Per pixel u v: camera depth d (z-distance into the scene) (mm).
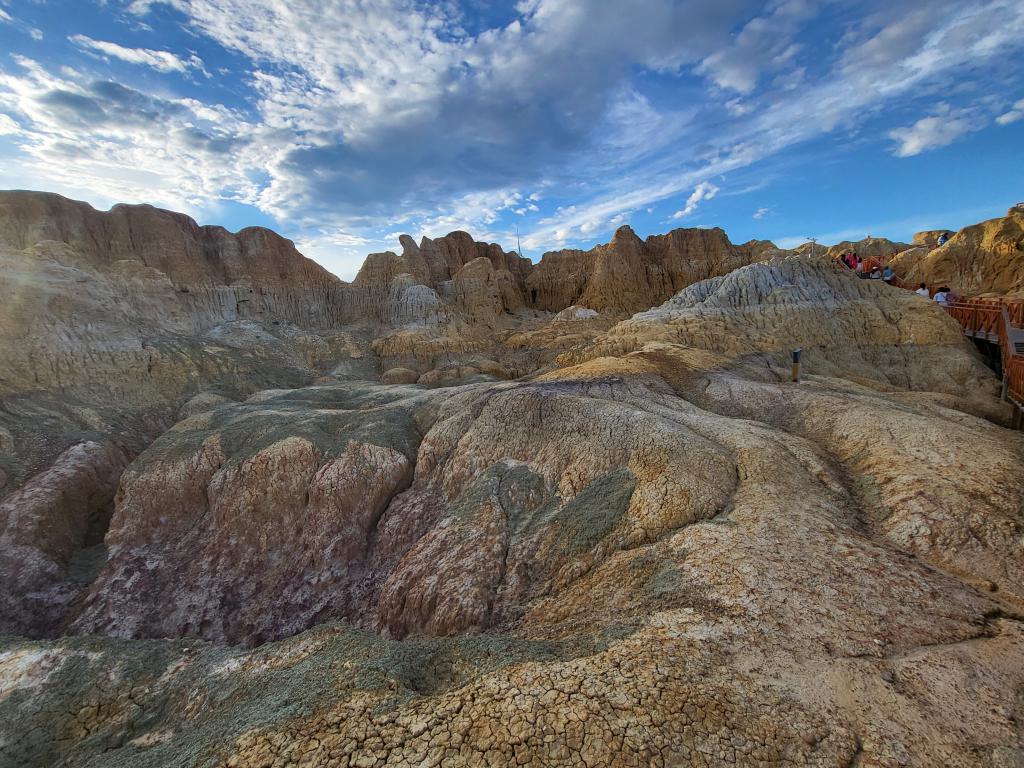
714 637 10891
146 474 32281
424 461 30703
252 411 39875
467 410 32156
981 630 11273
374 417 35875
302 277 86188
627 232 104438
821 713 8773
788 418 27297
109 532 30531
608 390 30859
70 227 64750
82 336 45312
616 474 22359
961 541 14906
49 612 26625
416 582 21500
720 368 36156
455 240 122062
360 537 28125
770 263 50500
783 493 18656
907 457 20000
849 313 43438
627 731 8156
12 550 27625
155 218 72375
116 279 58812
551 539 20594
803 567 13672
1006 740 8273
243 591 26969
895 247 93625
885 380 37688
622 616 13000
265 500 29781
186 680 14523
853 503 18578
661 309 52438
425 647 12500
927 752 8031
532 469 25797
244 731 9711
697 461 20797
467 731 8531
